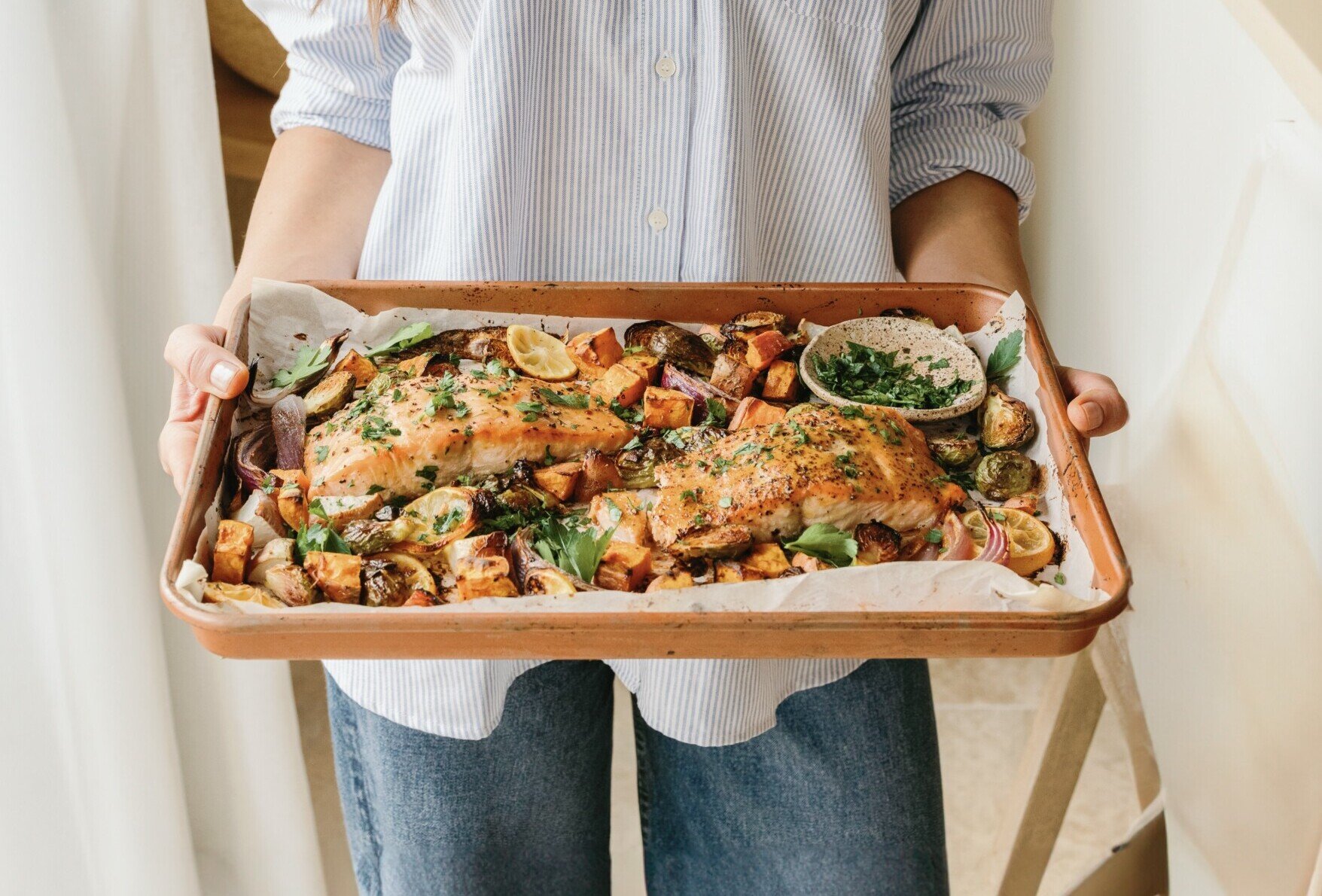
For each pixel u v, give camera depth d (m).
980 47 1.31
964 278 1.24
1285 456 1.10
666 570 0.94
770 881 1.32
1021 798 1.65
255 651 0.81
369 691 1.18
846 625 0.81
